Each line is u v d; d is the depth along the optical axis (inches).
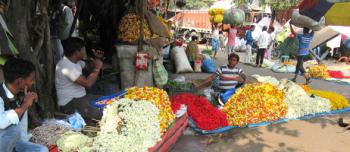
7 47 158.2
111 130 159.3
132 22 275.9
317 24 392.8
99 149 144.4
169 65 449.4
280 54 682.2
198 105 231.0
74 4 355.6
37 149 130.6
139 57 265.9
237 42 833.5
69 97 184.5
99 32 389.4
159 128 165.9
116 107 165.5
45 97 188.5
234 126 230.1
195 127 217.3
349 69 553.3
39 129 153.4
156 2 390.9
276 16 979.3
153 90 191.0
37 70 181.6
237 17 645.9
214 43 655.1
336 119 263.1
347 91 377.1
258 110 238.7
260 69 525.0
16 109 122.0
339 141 217.9
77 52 181.2
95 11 380.8
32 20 191.8
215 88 268.2
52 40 266.2
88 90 256.5
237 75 261.3
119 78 288.8
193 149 192.9
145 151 152.4
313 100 272.1
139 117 158.6
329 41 626.5
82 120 175.3
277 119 247.0
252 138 214.7
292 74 480.1
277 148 201.3
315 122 253.4
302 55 409.4
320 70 453.4
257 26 767.7
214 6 821.9
